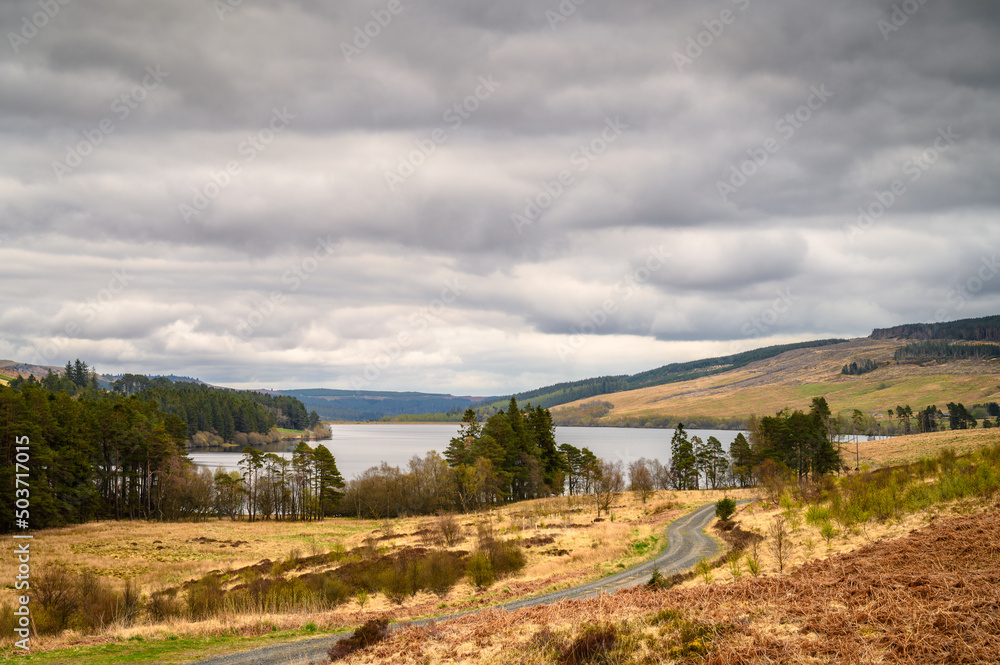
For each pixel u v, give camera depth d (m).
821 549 27.73
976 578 12.36
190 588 36.47
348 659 16.81
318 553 54.09
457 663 14.40
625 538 50.75
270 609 31.41
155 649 20.47
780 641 10.97
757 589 15.05
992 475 26.55
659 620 13.94
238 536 71.88
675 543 46.38
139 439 91.06
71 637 23.12
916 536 19.20
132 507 90.88
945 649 9.52
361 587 36.62
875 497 30.56
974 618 10.26
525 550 48.19
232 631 23.41
